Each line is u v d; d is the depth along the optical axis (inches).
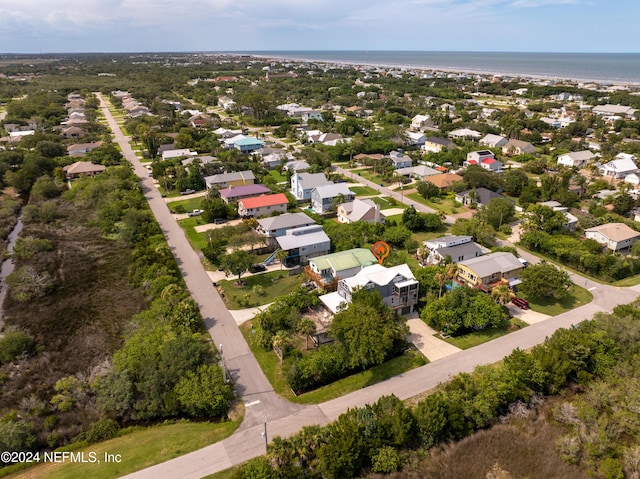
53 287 2763.3
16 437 1617.9
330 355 1942.7
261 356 2084.2
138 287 2726.4
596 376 1915.6
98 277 2878.9
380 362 1942.7
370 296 2140.7
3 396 1908.2
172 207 4018.2
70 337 2293.3
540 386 1846.7
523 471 1528.1
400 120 7667.3
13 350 2110.0
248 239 2938.0
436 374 1950.1
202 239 3351.4
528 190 4015.8
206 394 1737.2
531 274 2514.8
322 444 1497.3
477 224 3312.0
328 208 3878.0
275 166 5300.2
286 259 2960.1
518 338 2214.6
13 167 4859.7
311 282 2687.0
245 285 2704.2
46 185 4301.2
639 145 5575.8
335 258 2642.7
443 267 2628.0
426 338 2219.5
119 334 2311.8
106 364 1989.4
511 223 3703.3
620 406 1665.8
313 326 2144.4
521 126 6781.5
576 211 3757.4
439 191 4296.3
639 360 1839.3
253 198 3762.3
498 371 1814.7
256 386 1894.7
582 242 3058.6
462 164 5265.8
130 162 5433.1
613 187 4308.6
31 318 2453.2
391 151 5634.8
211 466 1504.7
